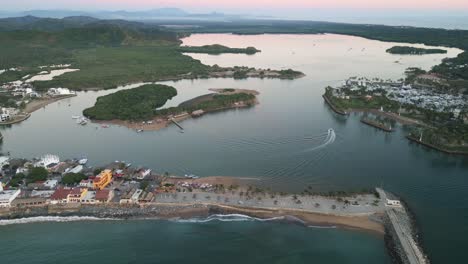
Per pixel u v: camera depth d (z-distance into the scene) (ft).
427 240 568.82
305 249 559.38
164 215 637.30
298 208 648.79
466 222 615.57
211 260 538.06
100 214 639.35
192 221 624.18
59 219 629.10
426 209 654.12
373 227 603.26
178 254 549.54
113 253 551.18
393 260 533.14
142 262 533.55
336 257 542.16
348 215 628.69
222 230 602.85
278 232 597.52
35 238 582.35
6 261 532.73
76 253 549.95
